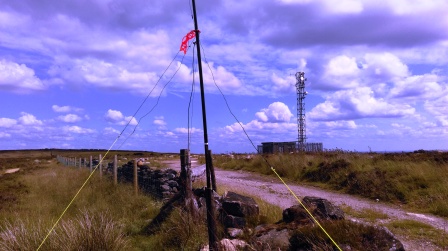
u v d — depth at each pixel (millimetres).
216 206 8148
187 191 8781
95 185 16359
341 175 15531
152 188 13023
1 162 56219
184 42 6645
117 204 12133
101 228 7523
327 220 6359
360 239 5699
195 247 7270
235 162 25422
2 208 12531
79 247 6980
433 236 7738
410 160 15641
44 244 7121
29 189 18438
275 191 14125
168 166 25734
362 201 12352
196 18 6562
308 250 5836
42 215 10938
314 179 16844
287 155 21531
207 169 6676
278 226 7016
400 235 7844
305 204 7254
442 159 15070
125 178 16203
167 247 7801
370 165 15633
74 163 35625
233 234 7215
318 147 33906
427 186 12297
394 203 11906
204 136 6660
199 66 6574
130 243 8086
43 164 50562
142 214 10656
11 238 7191
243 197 8453
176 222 8180
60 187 17422
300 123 40250
